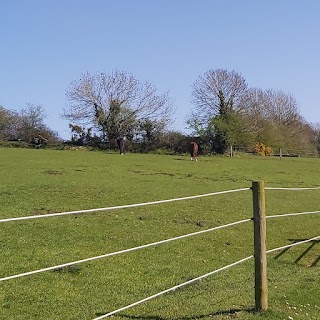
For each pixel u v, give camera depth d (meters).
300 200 22.14
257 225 6.57
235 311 6.65
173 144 65.00
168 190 22.62
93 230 13.77
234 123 64.56
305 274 9.63
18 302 7.93
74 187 21.81
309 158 67.00
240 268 10.56
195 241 13.22
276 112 84.81
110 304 7.90
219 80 69.00
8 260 10.45
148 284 9.22
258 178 30.66
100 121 66.38
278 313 6.54
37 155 41.66
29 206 16.78
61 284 8.98
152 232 14.03
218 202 20.03
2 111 67.75
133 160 40.59
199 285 9.03
